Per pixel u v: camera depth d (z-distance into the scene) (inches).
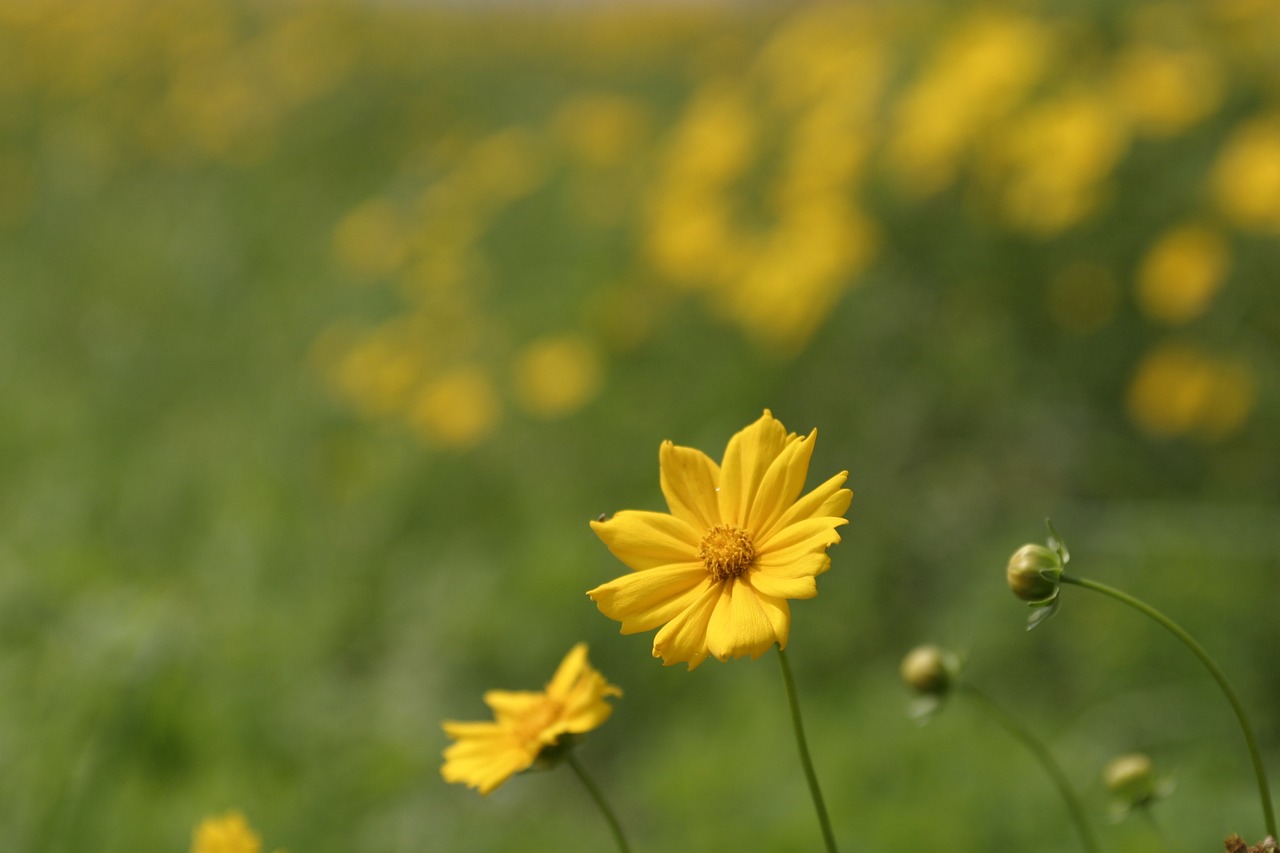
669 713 170.9
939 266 223.6
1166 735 139.1
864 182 240.7
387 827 143.5
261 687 159.2
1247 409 175.6
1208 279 184.1
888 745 143.3
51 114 425.7
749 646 52.7
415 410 240.8
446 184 339.0
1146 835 119.3
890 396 208.4
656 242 261.0
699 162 280.7
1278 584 151.0
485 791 65.2
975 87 225.0
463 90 434.9
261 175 379.2
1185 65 214.4
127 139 410.3
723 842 136.3
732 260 247.3
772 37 407.5
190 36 449.7
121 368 278.8
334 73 427.5
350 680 182.9
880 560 182.5
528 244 310.2
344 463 236.1
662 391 237.1
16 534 203.3
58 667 143.3
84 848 124.3
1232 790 125.9
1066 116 213.2
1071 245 208.4
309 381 268.7
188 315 307.7
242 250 335.0
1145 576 154.3
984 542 179.3
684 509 60.9
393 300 300.5
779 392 217.5
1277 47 214.7
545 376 235.5
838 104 265.6
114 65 441.4
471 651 183.9
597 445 226.2
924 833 128.6
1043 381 200.5
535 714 68.3
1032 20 247.4
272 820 134.9
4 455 234.4
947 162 224.7
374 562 208.8
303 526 215.8
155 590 168.4
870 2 311.9
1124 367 196.9
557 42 500.4
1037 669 156.7
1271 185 182.5
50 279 329.4
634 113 355.9
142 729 138.9
